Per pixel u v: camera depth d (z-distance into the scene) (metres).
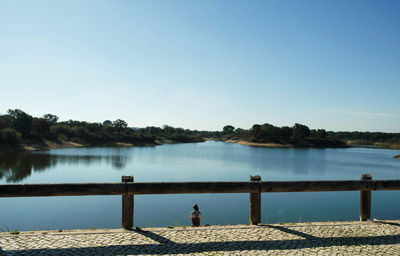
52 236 4.82
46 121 104.69
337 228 5.46
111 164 52.09
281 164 57.28
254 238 4.85
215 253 4.19
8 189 4.66
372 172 46.81
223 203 21.05
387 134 197.50
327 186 5.65
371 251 4.32
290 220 15.89
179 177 37.22
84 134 114.69
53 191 4.80
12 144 78.31
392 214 17.38
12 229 14.68
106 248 4.31
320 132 157.88
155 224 15.13
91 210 19.41
